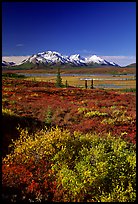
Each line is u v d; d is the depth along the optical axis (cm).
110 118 2119
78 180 842
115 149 1001
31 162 963
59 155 984
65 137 1064
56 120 2053
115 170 895
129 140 1452
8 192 777
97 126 1775
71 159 1000
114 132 1641
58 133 1071
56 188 850
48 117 2034
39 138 1083
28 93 4062
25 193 785
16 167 906
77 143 1078
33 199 773
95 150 959
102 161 915
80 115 2236
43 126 1678
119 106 2955
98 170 864
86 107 2686
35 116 2180
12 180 820
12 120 1504
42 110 2481
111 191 838
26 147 1016
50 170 928
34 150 1025
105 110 2495
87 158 920
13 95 3662
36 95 3844
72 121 2047
